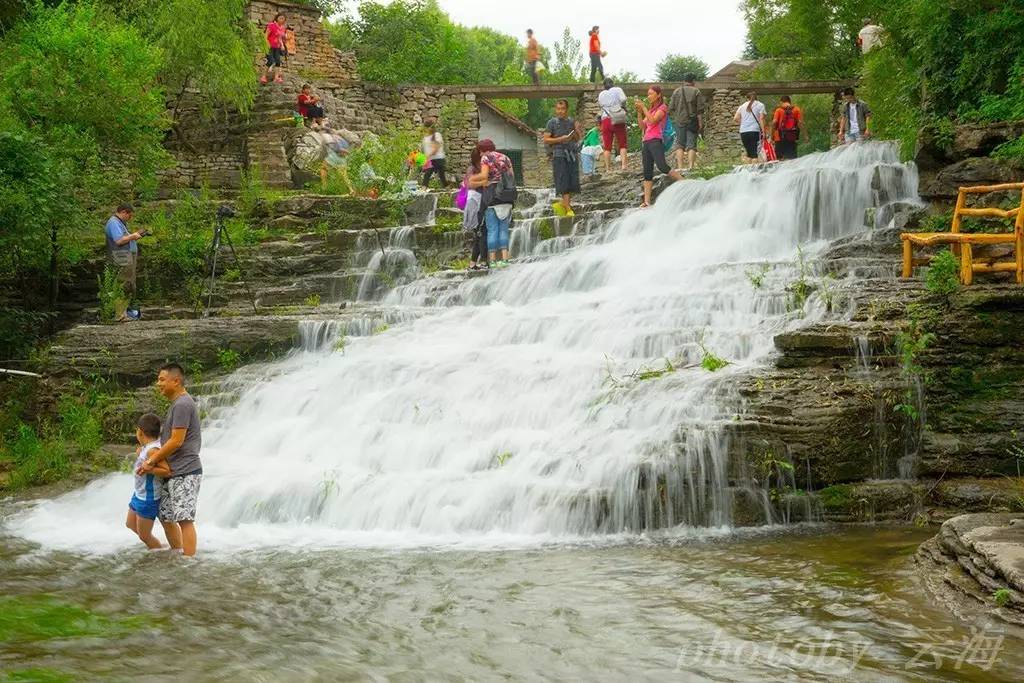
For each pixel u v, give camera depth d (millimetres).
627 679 5305
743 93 31812
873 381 10086
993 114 15133
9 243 15859
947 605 6441
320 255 18250
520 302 15812
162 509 8648
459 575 7578
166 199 21891
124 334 14508
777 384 10117
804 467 9562
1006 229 12969
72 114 19562
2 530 9766
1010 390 9969
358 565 7984
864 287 11680
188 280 17594
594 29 33062
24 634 5988
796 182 16609
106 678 5172
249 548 8758
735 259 15914
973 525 7270
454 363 12414
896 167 16297
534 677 5344
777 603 6652
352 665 5500
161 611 6633
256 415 12742
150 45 23172
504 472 9992
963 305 10227
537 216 20141
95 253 17812
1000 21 15234
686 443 9414
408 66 39094
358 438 11375
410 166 25078
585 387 11141
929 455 9859
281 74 27875
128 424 13258
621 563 7875
